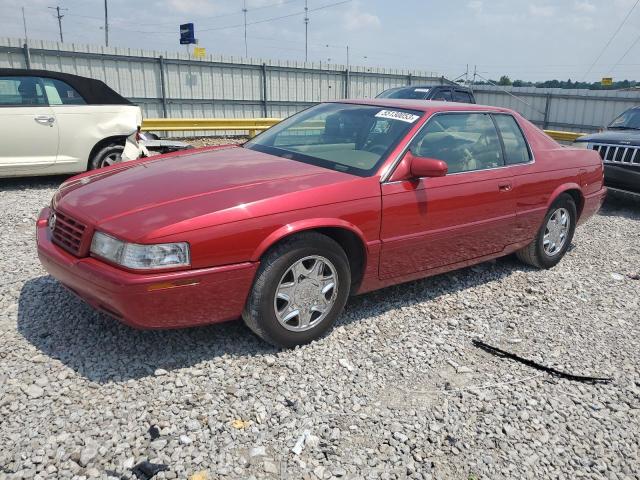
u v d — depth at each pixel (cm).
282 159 412
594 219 809
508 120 504
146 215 309
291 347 357
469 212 439
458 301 459
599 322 443
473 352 379
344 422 294
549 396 335
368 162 395
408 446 281
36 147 777
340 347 367
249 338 367
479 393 330
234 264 318
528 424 307
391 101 480
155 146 1031
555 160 528
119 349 342
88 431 269
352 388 324
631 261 605
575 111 2142
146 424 278
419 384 335
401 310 432
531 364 369
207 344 355
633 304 484
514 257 582
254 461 261
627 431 309
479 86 2431
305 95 2134
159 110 1812
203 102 1891
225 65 1903
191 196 328
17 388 298
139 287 293
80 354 334
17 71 765
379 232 381
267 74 2011
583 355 388
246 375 326
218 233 310
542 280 523
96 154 834
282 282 342
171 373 321
